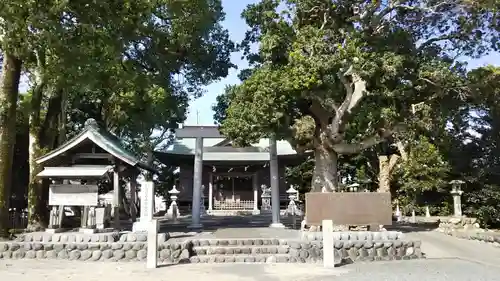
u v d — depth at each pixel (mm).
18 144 23797
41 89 16250
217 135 20016
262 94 14250
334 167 17078
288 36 15164
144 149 31547
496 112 19531
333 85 15109
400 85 14969
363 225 13797
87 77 13961
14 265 11570
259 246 13328
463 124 23234
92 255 12602
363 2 15594
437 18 16766
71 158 15016
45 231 14234
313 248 12820
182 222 22391
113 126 26391
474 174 21969
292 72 13688
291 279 9664
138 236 13203
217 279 9695
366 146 16547
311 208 13906
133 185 17906
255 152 31562
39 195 15695
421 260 12758
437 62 15688
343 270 10961
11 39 11859
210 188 32938
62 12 11836
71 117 27859
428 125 16859
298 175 32469
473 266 11422
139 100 21156
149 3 14586
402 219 24328
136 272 10633
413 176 23656
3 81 14000
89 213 13844
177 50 19906
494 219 20984
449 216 20953
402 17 17031
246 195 34938
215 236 14945
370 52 14414
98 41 12984
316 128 17203
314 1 15086
